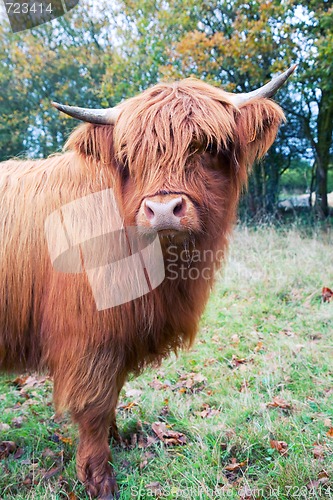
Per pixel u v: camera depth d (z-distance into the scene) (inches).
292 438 109.7
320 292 215.2
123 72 447.5
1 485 105.0
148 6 429.4
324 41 332.5
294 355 159.2
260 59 398.0
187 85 91.2
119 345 95.2
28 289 100.3
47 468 111.1
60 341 96.4
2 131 532.1
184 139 82.0
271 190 502.3
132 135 83.8
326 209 452.4
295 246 292.2
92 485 99.0
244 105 93.7
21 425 132.0
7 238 100.9
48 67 502.6
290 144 501.4
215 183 89.6
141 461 110.5
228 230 105.0
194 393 143.6
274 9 362.6
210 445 113.8
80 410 97.9
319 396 133.7
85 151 90.4
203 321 194.7
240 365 157.2
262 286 229.9
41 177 104.3
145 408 133.9
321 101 423.5
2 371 111.3
